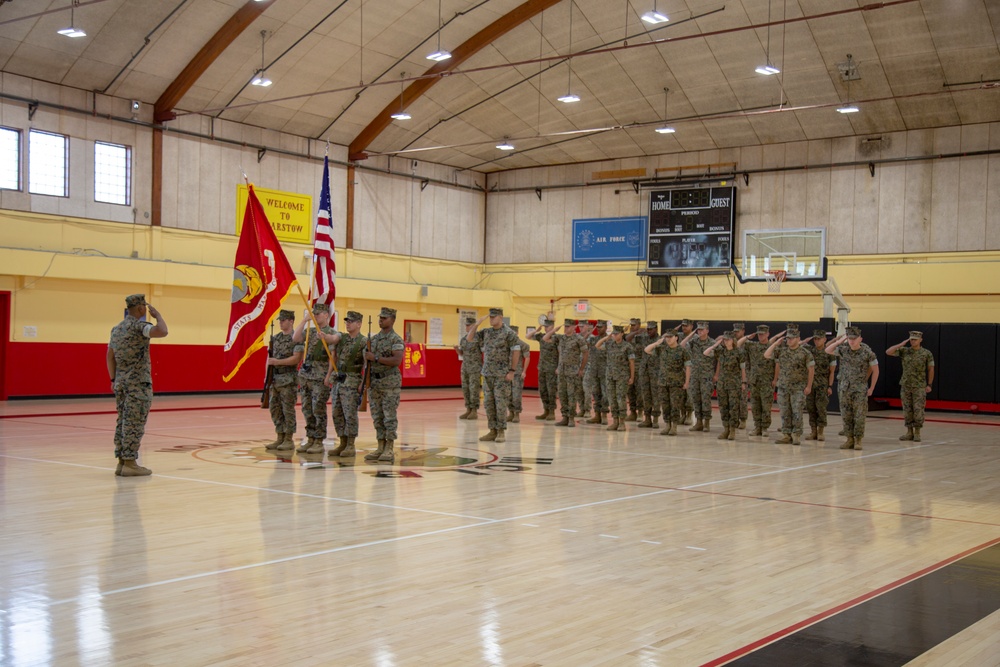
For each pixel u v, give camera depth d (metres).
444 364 30.97
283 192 26.30
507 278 31.95
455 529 7.27
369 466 10.98
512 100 26.02
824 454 13.53
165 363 23.64
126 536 6.78
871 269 25.67
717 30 21.52
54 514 7.60
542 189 31.41
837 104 22.08
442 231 31.14
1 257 20.34
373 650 4.35
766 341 15.91
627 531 7.36
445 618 4.89
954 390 24.09
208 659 4.17
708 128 26.69
